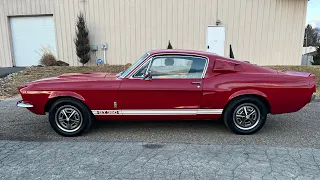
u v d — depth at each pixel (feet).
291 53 43.27
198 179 9.80
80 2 43.83
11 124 16.61
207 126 16.19
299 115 18.67
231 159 11.48
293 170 10.51
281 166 10.84
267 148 12.74
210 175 10.11
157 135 14.65
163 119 14.61
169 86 14.03
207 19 42.96
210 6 42.52
